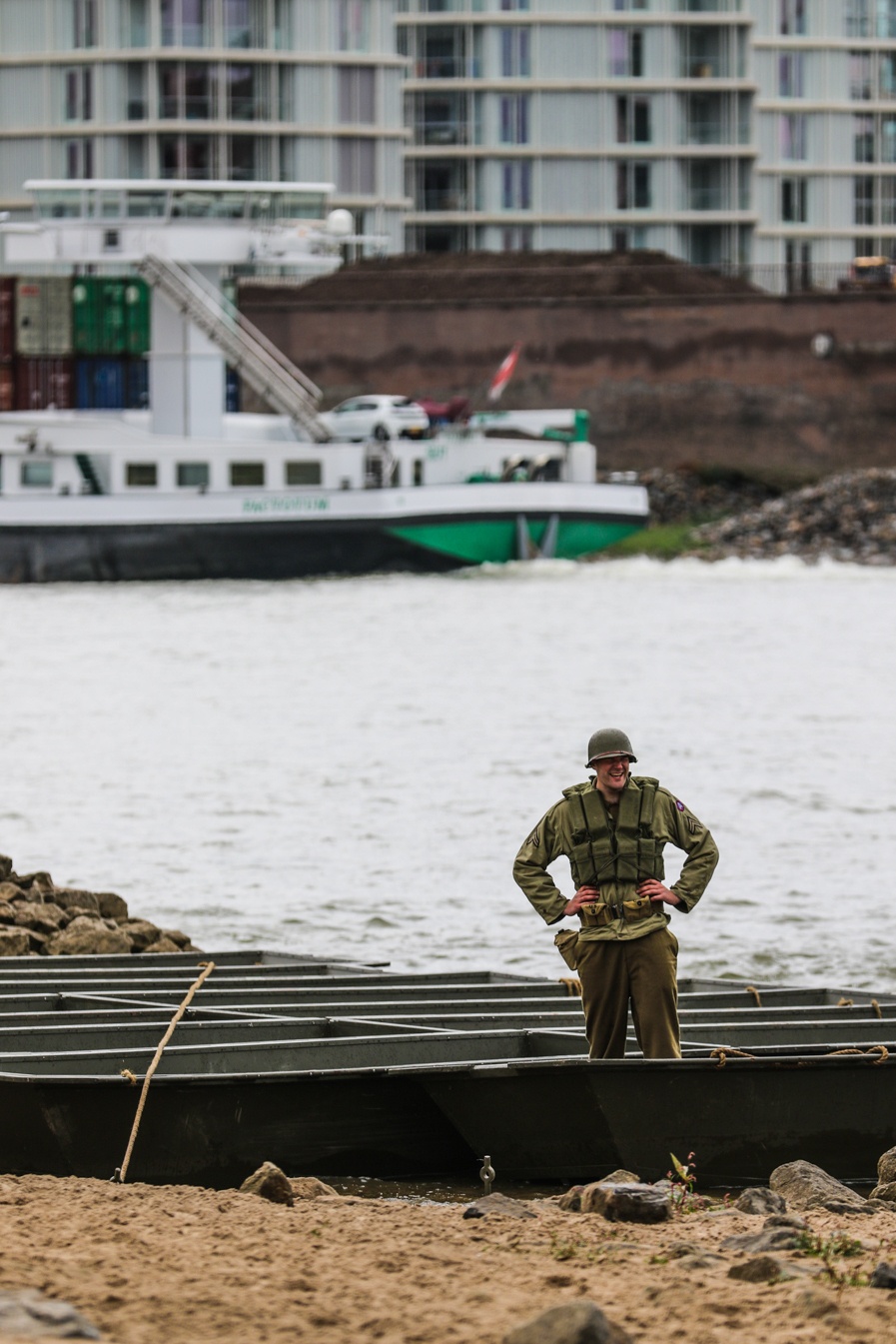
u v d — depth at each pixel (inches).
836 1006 1230.3
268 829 2432.3
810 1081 1032.8
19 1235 705.6
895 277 7588.6
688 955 1800.0
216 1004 1256.8
